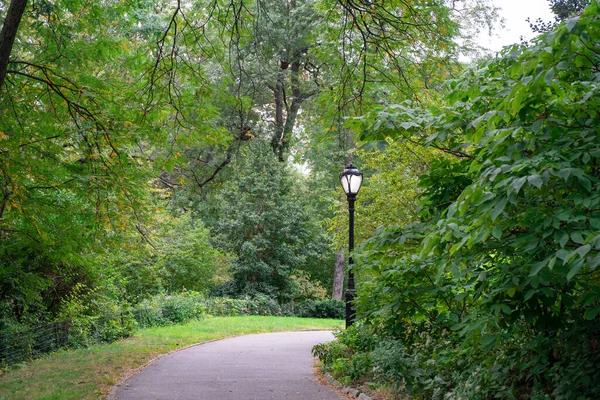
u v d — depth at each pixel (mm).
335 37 9234
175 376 11023
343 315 36688
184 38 9008
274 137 29719
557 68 4195
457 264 5703
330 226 21641
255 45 9734
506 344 6559
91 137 9641
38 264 14867
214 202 37875
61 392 8859
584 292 5258
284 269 38031
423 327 9094
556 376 5699
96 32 10484
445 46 8766
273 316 33844
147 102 9312
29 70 10008
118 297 22328
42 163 9875
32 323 14906
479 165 4984
